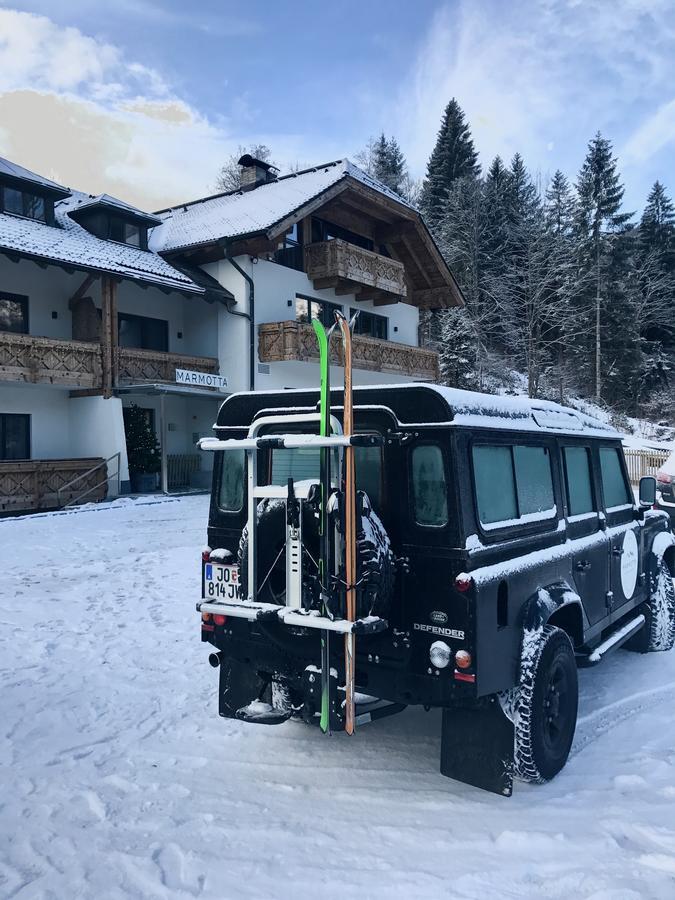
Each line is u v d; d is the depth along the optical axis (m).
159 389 17.72
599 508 4.87
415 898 2.56
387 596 3.16
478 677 3.07
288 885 2.65
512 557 3.55
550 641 3.53
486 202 47.28
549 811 3.20
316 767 3.72
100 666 5.42
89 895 2.61
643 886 2.58
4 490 15.82
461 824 3.09
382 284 24.16
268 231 19.52
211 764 3.76
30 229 17.95
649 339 47.38
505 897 2.56
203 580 3.74
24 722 4.34
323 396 3.04
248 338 20.97
